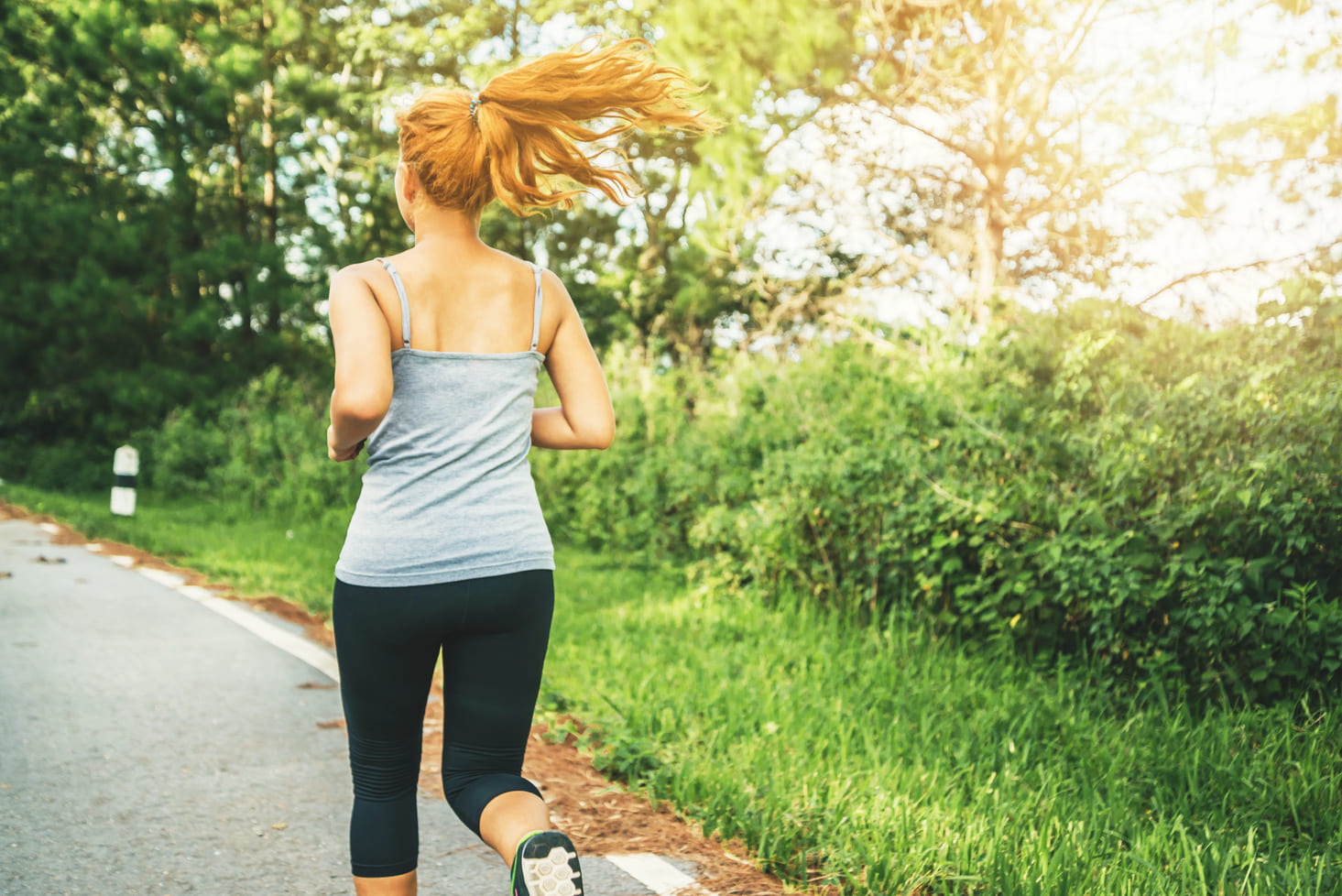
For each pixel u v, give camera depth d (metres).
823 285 13.47
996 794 3.45
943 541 5.39
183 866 2.96
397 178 2.06
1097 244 12.21
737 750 3.99
